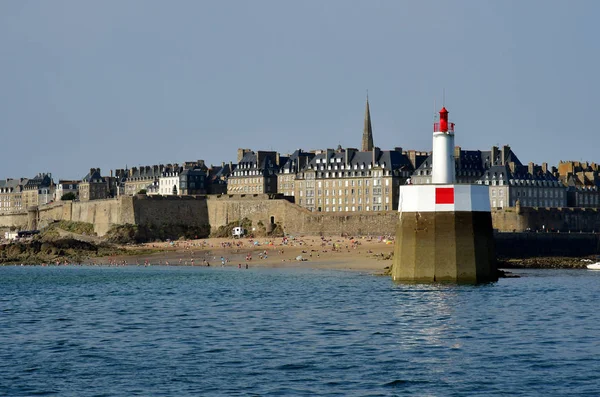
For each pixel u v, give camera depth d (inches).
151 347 6653.5
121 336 7165.4
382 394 5300.2
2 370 5949.8
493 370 5841.5
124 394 5339.6
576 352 6363.2
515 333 7096.5
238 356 6279.5
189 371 5856.3
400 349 6481.3
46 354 6446.9
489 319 7741.1
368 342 6737.2
